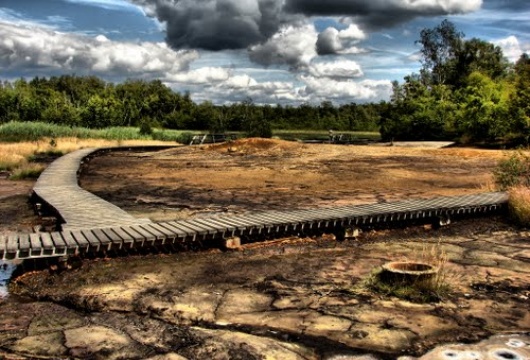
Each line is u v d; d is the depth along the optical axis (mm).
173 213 10914
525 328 4539
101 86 105500
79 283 5918
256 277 6102
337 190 14445
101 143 39312
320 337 4367
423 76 57125
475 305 5094
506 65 54062
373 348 4152
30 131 41062
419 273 5410
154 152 31578
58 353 4090
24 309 5133
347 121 87250
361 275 6145
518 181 12656
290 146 27703
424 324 4625
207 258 7031
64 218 8672
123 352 4102
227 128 57219
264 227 7730
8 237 6898
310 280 5957
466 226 9266
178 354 4059
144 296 5434
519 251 7344
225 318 4820
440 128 42031
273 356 4023
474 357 3975
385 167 20141
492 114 30578
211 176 18406
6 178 18141
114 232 7289
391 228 9055
